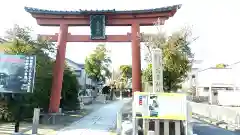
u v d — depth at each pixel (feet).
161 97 37.50
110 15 68.69
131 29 68.95
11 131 47.44
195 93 140.05
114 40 69.10
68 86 88.69
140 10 67.62
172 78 62.03
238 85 119.44
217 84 126.41
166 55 60.49
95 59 171.63
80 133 48.11
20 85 52.08
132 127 39.24
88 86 183.01
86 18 69.05
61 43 68.08
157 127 37.47
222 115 65.98
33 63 53.21
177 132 37.11
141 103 37.63
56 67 66.90
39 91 67.72
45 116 60.75
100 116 76.43
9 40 68.80
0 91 51.75
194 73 147.02
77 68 167.02
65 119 67.92
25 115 63.00
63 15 68.74
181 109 36.99
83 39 69.00
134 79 66.49
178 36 61.11
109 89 207.21
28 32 70.95
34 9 67.97
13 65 52.75
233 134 51.26
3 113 58.49
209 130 56.03
